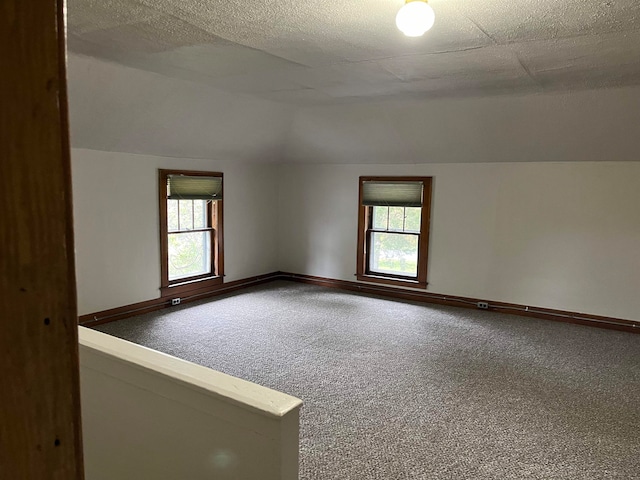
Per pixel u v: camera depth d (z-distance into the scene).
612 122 4.06
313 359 3.78
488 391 3.26
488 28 2.49
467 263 5.37
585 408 3.03
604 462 2.46
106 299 4.59
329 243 6.31
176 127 4.57
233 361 3.71
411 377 3.47
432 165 5.43
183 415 1.49
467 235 5.33
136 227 4.80
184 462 1.52
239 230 6.05
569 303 4.87
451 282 5.48
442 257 5.50
